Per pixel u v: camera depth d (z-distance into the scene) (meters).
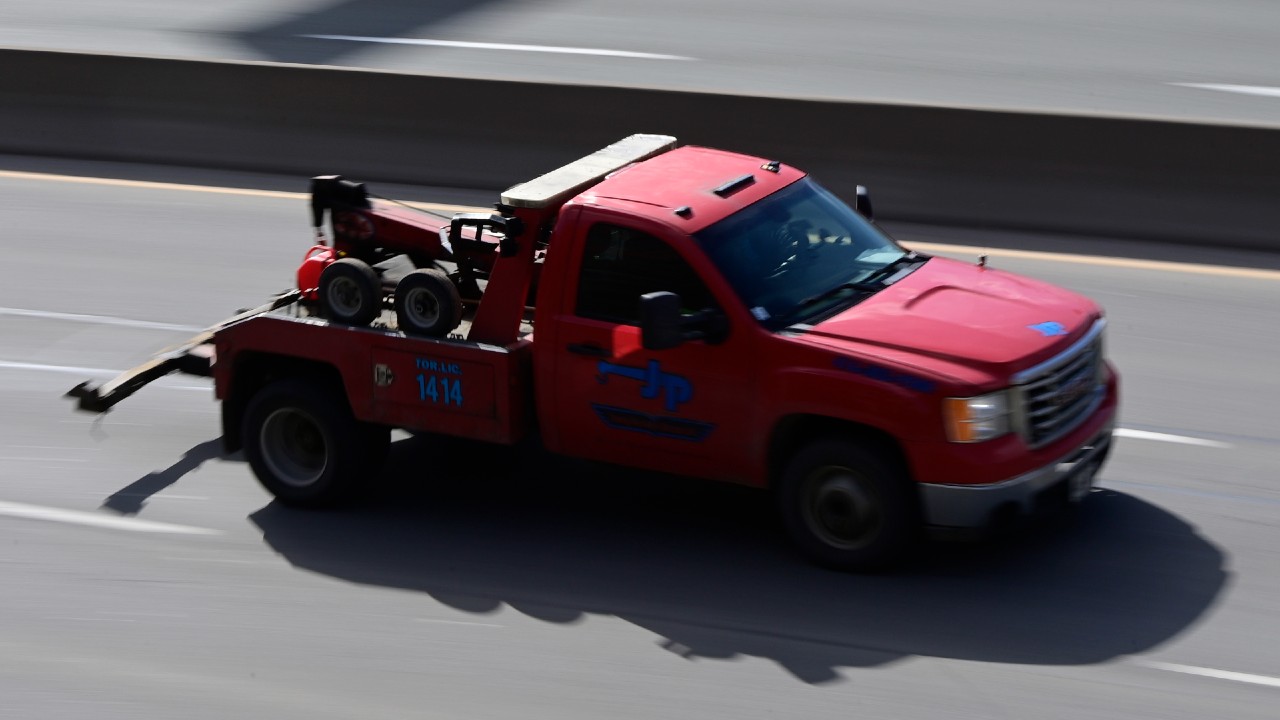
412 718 11.07
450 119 26.75
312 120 27.70
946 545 13.14
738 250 12.90
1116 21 34.91
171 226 24.94
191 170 28.44
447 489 15.16
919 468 11.82
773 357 12.28
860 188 15.07
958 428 11.67
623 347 12.90
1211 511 13.82
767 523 13.90
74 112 29.28
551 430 13.59
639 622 12.28
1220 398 16.67
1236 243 21.95
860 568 12.56
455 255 14.82
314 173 27.83
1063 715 10.64
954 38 33.88
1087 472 12.67
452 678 11.61
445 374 13.68
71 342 19.91
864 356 11.98
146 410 17.61
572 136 25.94
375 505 14.88
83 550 14.16
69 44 36.19
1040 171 22.89
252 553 13.99
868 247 13.94
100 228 24.98
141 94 28.77
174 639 12.47
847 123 23.91
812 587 12.59
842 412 12.02
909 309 12.70
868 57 32.56
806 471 12.51
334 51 34.47
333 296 14.23
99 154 29.25
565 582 13.05
